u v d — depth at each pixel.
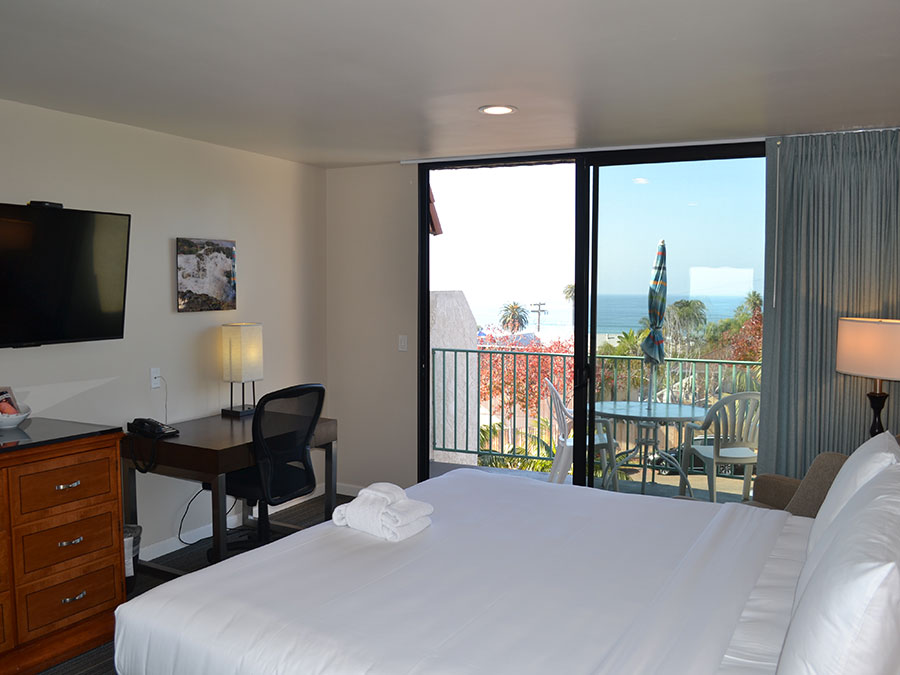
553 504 2.93
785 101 3.14
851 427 3.85
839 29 2.24
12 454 2.77
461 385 6.53
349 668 1.65
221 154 4.34
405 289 5.03
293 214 4.95
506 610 1.93
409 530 2.52
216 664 1.80
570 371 6.19
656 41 2.36
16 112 3.27
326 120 3.60
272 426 3.62
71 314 3.33
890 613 1.33
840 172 3.81
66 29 2.29
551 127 3.74
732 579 2.14
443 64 2.63
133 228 3.83
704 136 3.96
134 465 3.71
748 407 4.21
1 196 3.23
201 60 2.61
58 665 2.94
